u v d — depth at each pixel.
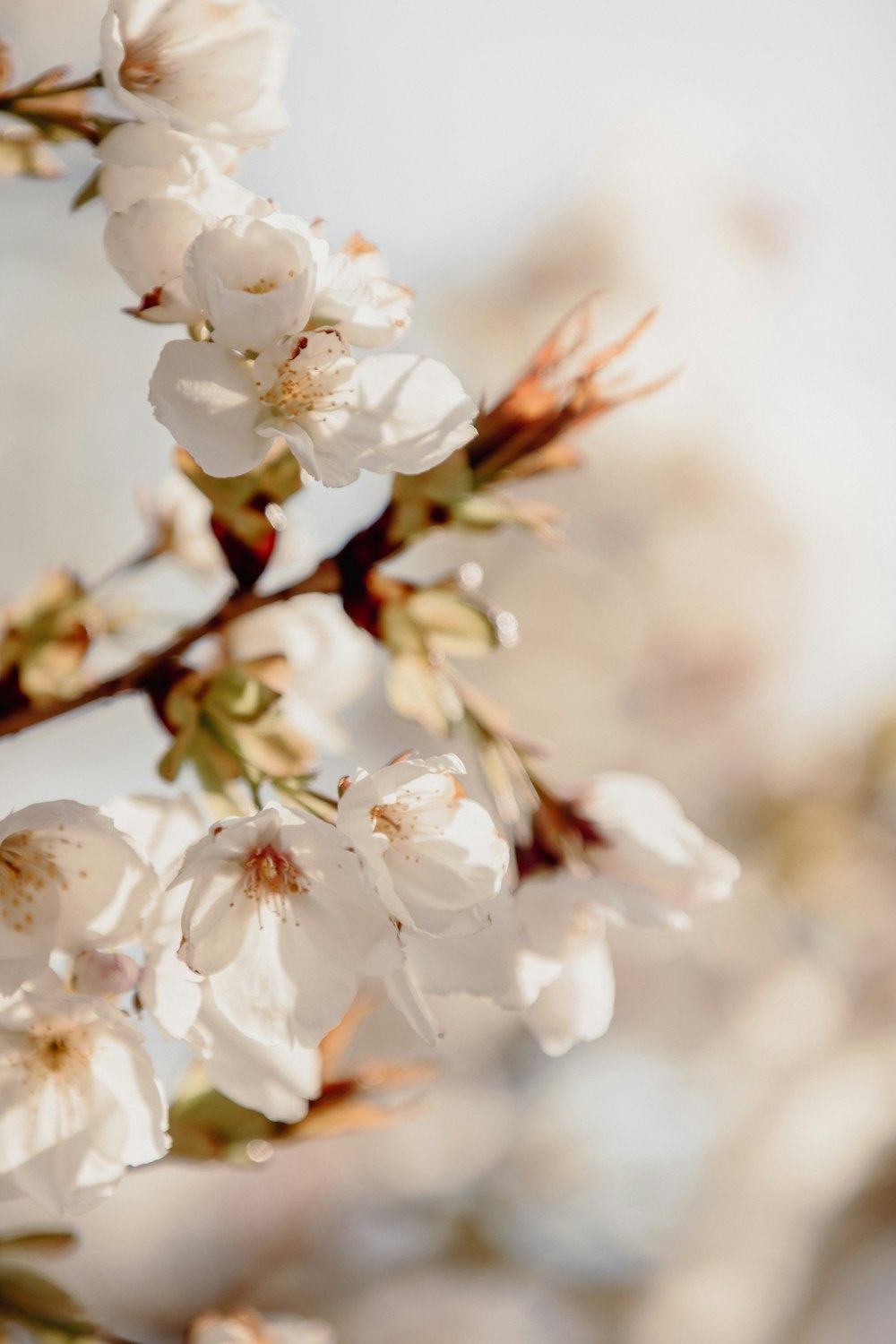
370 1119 0.52
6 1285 0.51
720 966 1.25
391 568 1.33
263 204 0.49
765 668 1.28
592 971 0.52
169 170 0.49
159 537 0.56
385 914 0.48
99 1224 1.24
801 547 1.27
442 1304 1.24
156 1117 0.48
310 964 0.48
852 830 1.17
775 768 1.22
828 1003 1.23
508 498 0.51
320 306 0.48
